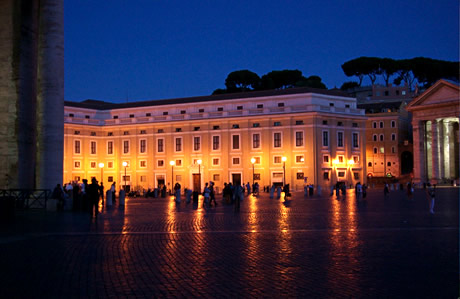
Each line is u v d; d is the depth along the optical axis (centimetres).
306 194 5691
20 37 2972
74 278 959
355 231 1720
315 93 7950
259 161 8000
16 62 2967
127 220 2242
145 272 1011
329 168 7806
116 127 8800
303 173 7712
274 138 7956
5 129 2947
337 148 7956
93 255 1226
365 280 917
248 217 2406
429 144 9600
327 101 8094
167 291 848
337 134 7994
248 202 4097
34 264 1109
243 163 8081
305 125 7744
